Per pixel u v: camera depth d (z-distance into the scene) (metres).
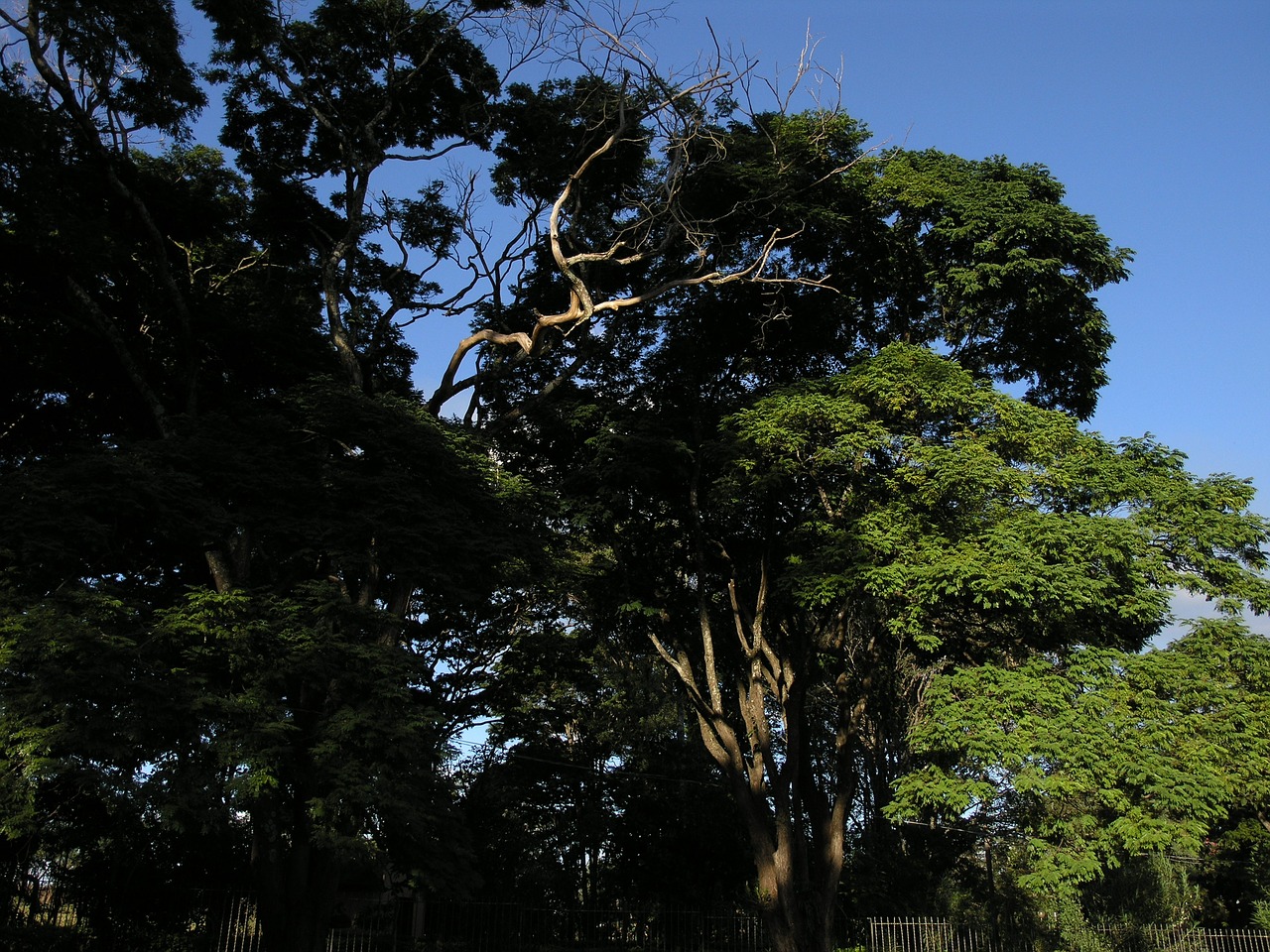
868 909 29.56
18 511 16.33
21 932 19.75
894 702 30.69
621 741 33.66
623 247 25.75
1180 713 19.17
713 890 31.06
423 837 17.50
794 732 25.20
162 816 14.41
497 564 20.27
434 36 25.39
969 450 21.02
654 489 25.22
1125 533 19.91
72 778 14.49
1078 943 28.05
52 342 21.73
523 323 27.31
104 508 16.78
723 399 26.41
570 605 27.62
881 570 20.06
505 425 25.98
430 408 25.23
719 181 24.25
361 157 26.16
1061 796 18.16
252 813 16.73
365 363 25.67
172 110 22.42
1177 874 32.59
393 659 17.70
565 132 25.11
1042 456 21.47
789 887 23.75
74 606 15.63
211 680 16.28
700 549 25.33
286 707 16.83
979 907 31.62
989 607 19.05
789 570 21.84
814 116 24.86
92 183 22.17
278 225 26.17
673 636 26.73
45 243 20.16
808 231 24.53
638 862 31.34
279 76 24.69
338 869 19.42
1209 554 21.05
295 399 20.34
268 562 20.89
